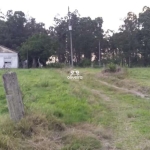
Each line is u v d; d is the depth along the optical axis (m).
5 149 5.33
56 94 11.82
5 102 10.41
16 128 6.24
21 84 14.71
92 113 9.08
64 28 62.09
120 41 57.25
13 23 59.81
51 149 5.77
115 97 13.32
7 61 51.06
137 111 9.63
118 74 23.23
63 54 61.53
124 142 6.50
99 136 6.85
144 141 6.54
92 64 50.03
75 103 9.81
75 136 6.40
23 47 48.81
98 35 60.59
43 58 49.16
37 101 10.41
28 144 5.77
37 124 6.64
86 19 60.72
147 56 56.25
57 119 7.21
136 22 57.59
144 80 19.69
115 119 8.66
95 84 17.94
